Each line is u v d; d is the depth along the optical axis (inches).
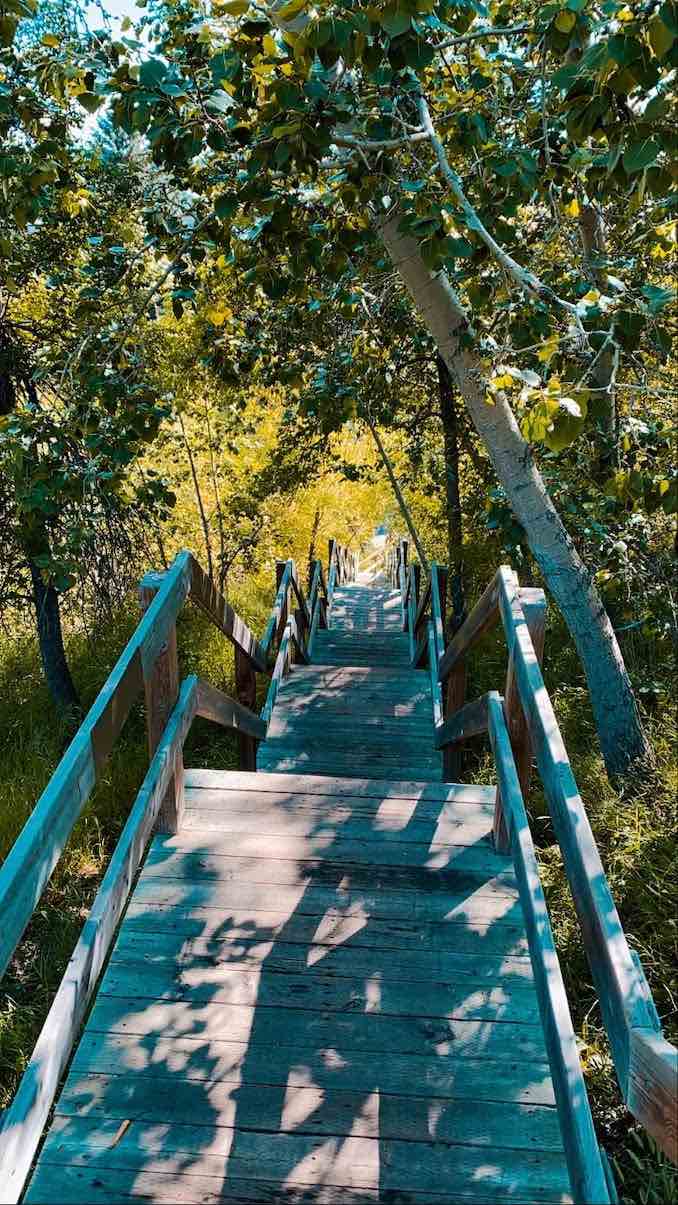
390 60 108.2
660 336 133.1
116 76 128.3
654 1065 51.1
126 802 239.3
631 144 103.8
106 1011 95.1
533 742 94.7
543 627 111.1
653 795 203.8
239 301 233.6
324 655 386.3
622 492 151.1
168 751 117.5
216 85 120.0
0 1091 146.3
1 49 165.3
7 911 63.4
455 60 177.2
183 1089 86.1
